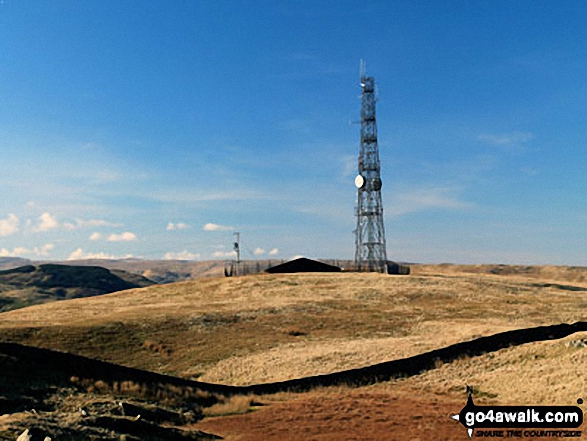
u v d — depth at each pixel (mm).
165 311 65000
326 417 29281
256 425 28062
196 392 34625
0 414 24562
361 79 125438
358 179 122938
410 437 25484
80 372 32969
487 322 59906
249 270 130375
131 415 26781
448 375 40031
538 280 121562
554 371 36438
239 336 53438
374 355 43688
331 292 83750
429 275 120188
